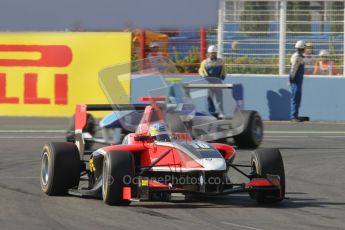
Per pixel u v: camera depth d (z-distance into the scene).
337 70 80.25
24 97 78.50
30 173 46.53
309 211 34.16
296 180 44.72
